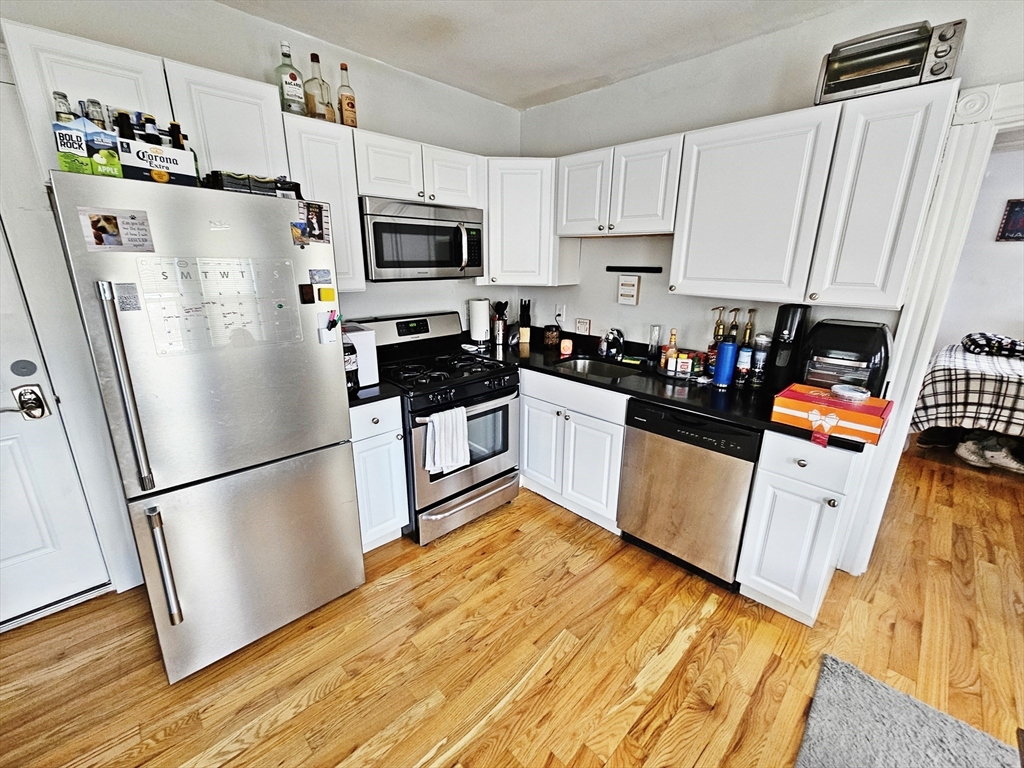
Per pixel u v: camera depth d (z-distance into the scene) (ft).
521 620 6.12
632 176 7.35
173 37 5.75
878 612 6.21
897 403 6.17
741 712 4.84
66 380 5.79
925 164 4.91
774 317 7.18
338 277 6.75
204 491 4.89
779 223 5.97
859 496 6.40
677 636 5.84
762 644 5.70
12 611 5.89
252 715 4.82
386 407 6.87
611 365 8.98
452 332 9.52
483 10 6.10
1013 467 10.34
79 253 3.84
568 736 4.62
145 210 4.07
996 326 14.29
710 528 6.52
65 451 5.96
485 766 4.36
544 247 8.80
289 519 5.68
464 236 8.05
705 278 6.84
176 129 4.56
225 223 4.55
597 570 7.11
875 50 5.07
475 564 7.25
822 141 5.46
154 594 4.77
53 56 4.32
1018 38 4.88
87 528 6.28
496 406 8.20
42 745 4.50
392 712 4.87
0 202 5.05
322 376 5.65
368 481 6.91
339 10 6.16
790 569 5.88
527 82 8.59
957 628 5.92
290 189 5.28
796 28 6.36
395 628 5.99
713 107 7.36
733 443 6.06
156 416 4.42
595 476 7.89
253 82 5.55
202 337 4.58
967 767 4.29
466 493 8.16
